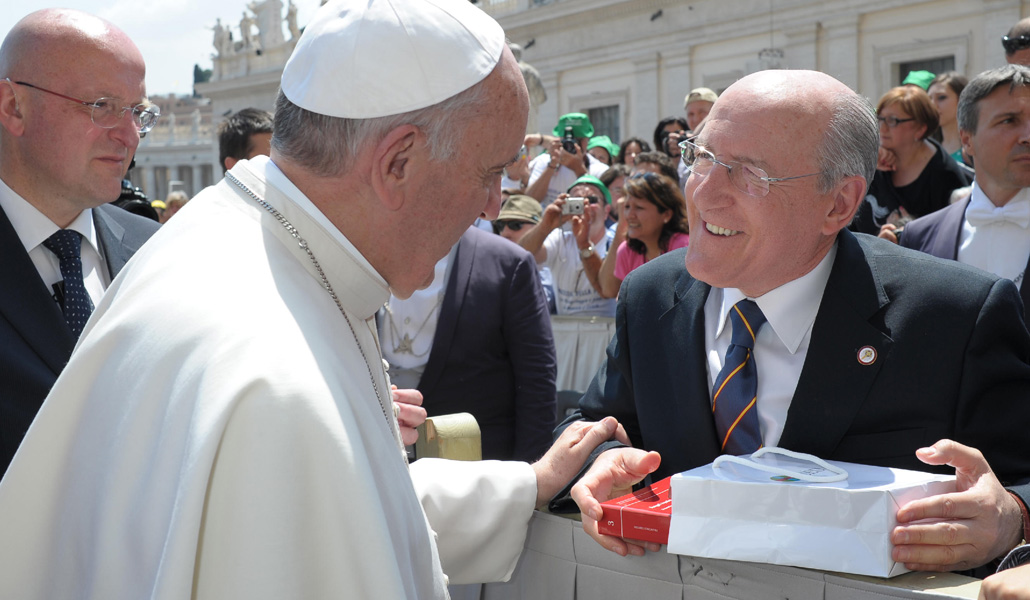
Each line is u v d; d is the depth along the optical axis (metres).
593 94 25.33
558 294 5.39
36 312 2.27
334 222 1.33
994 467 1.64
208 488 1.06
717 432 1.79
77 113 2.33
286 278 1.24
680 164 6.64
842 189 1.66
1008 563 1.22
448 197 1.33
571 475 1.74
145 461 1.12
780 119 1.62
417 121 1.27
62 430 1.19
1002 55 17.53
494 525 1.70
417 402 1.94
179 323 1.14
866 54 19.70
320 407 1.10
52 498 1.19
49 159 2.33
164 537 1.07
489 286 3.29
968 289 1.68
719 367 1.81
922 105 4.36
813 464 1.47
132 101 2.43
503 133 1.32
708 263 1.70
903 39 19.06
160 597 1.01
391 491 1.20
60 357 2.27
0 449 2.15
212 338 1.12
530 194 7.16
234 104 41.62
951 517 1.30
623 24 24.20
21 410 2.18
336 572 1.07
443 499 1.68
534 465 1.79
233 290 1.17
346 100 1.27
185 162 49.41
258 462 1.05
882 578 1.28
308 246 1.30
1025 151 3.00
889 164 4.44
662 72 23.55
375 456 1.19
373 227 1.33
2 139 2.37
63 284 2.39
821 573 1.32
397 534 1.19
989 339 1.64
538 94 5.93
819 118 1.62
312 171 1.31
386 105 1.26
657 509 1.48
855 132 1.65
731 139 1.64
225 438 1.06
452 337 3.24
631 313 1.98
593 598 1.63
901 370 1.65
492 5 27.67
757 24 21.22
